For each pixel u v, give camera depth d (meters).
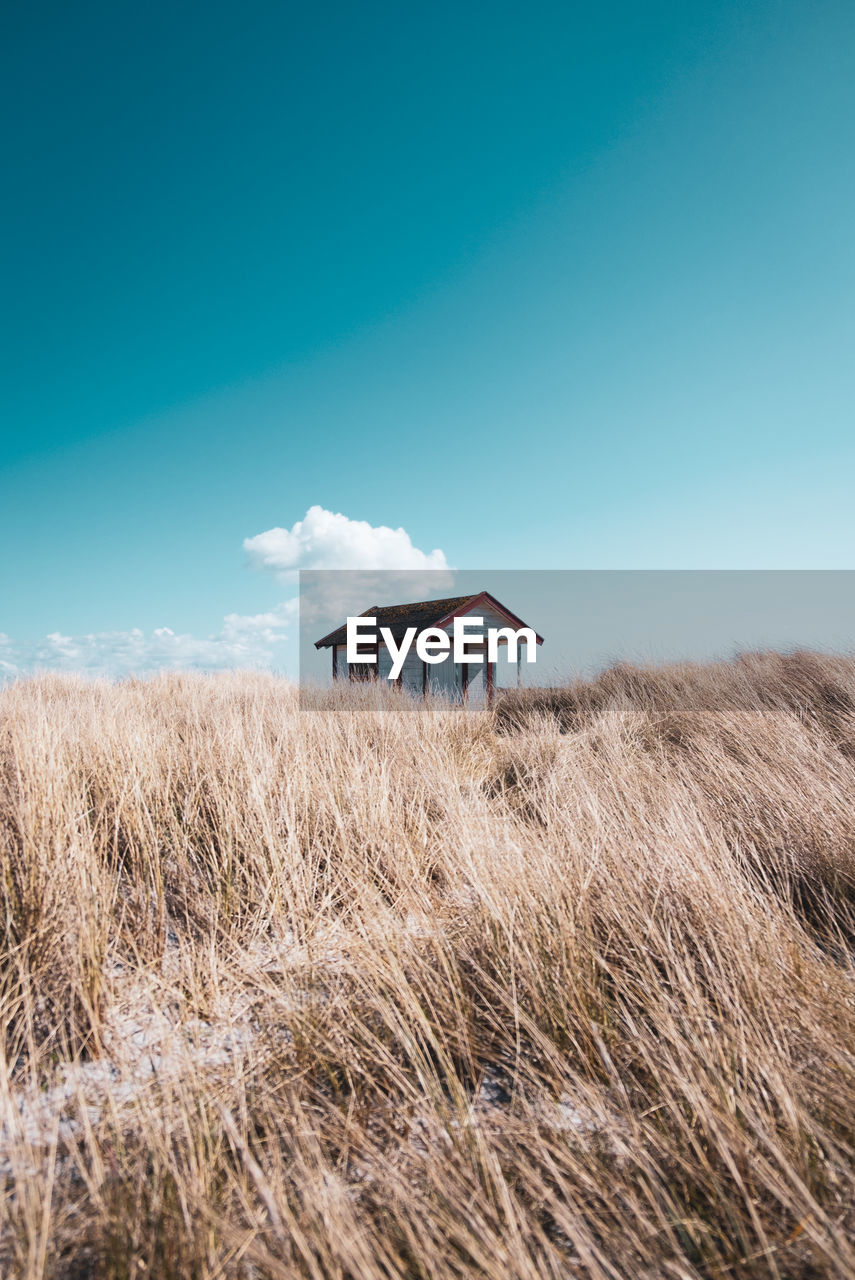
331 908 3.20
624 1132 1.72
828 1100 1.82
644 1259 1.41
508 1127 1.81
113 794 3.90
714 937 2.58
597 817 3.61
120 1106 1.92
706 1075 1.86
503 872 3.00
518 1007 2.26
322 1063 2.11
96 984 2.32
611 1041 2.14
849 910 3.16
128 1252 1.39
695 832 3.47
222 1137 1.79
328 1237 1.38
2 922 2.58
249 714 7.15
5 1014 2.22
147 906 2.99
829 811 3.85
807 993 2.30
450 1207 1.50
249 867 3.48
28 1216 1.40
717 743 5.93
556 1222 1.54
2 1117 1.81
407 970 2.51
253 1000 2.45
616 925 2.72
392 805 4.34
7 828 3.29
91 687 9.33
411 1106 1.93
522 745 7.16
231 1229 1.43
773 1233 1.47
